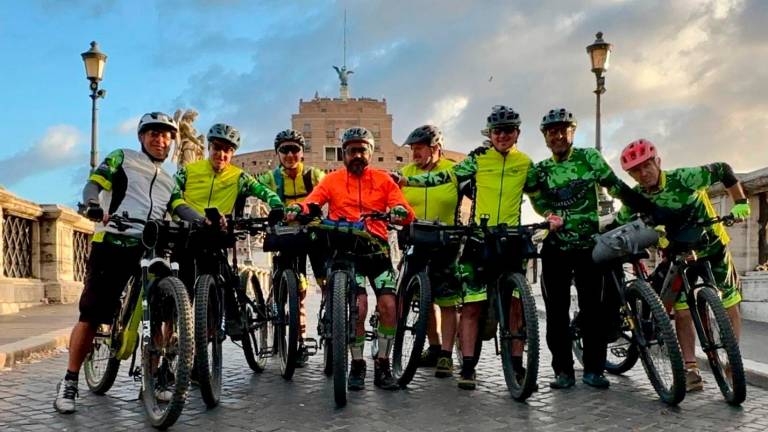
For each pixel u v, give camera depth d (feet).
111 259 16.26
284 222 17.47
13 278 42.34
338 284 16.43
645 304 17.13
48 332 27.53
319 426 14.32
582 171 18.20
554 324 18.45
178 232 15.88
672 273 17.67
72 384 15.83
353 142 17.84
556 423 14.58
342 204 17.87
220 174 19.42
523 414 15.37
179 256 17.29
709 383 18.51
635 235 16.83
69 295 47.37
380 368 18.07
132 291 16.01
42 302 44.96
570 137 18.28
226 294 17.99
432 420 14.80
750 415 15.10
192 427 14.25
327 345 19.02
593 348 18.53
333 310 16.07
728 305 18.26
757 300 32.53
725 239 18.17
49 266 46.47
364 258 17.62
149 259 15.23
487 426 14.34
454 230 17.81
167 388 14.46
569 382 18.25
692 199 17.53
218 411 15.57
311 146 400.67
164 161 17.60
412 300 18.52
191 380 18.11
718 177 17.43
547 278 18.67
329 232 17.33
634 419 14.89
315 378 19.47
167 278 14.64
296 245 19.71
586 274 18.47
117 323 16.35
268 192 18.85
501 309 17.37
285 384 18.60
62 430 14.03
